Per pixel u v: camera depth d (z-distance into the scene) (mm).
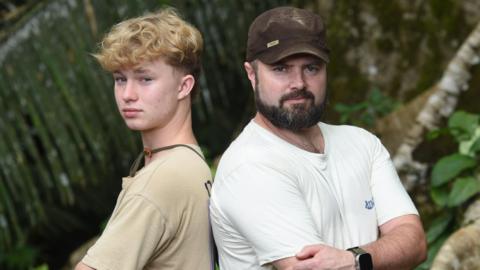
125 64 3459
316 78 3326
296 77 3287
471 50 5770
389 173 3543
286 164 3258
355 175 3428
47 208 8797
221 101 9234
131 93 3492
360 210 3393
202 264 3451
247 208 3197
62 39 7145
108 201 9078
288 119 3289
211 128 9180
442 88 5773
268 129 3365
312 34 3287
